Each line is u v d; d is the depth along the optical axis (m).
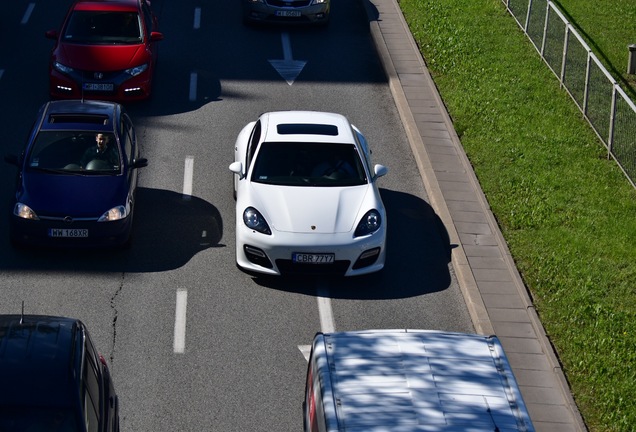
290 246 15.17
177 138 20.33
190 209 17.70
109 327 14.28
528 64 24.31
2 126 20.36
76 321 11.20
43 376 10.09
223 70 23.92
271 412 12.80
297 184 16.11
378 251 15.57
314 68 24.41
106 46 21.72
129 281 15.45
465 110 21.91
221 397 13.02
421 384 9.59
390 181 19.28
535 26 25.20
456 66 24.20
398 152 20.48
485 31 26.17
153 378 13.28
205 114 21.52
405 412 9.21
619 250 16.72
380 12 27.59
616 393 13.14
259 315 14.84
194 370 13.51
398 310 15.23
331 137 16.86
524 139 20.62
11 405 9.81
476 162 19.67
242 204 15.76
